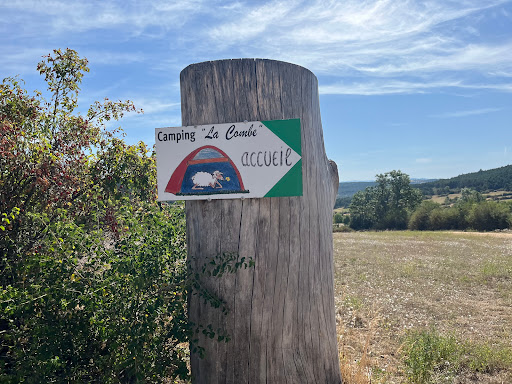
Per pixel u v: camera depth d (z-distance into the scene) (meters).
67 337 2.49
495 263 11.99
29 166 3.48
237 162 2.52
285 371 2.55
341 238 25.09
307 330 2.63
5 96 4.16
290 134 2.48
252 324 2.53
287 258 2.55
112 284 2.62
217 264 2.56
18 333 2.54
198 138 2.55
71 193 3.88
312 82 2.75
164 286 2.58
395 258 13.61
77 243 2.73
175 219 3.32
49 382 2.29
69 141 4.33
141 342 2.31
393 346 4.67
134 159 4.43
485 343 4.64
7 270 3.15
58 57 4.94
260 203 2.52
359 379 3.24
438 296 7.62
